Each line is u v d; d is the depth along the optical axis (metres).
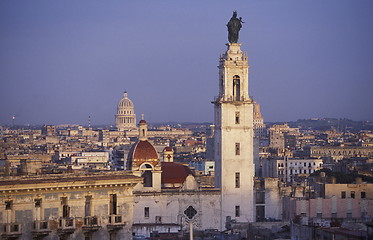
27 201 184.50
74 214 191.00
